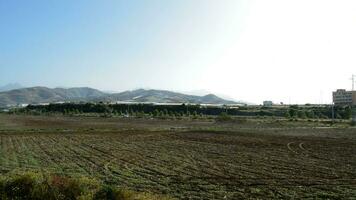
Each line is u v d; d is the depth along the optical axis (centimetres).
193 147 5916
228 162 4303
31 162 4234
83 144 6300
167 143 6531
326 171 3709
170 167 3931
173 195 2705
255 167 3950
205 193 2773
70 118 17788
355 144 6375
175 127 11044
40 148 5688
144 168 3869
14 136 7775
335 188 2944
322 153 5184
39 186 2047
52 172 3553
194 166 4006
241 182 3175
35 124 12656
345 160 4494
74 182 2053
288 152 5284
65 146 5991
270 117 18475
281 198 2631
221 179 3297
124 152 5241
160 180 3238
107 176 3397
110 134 8438
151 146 6041
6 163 4138
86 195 1917
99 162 4272
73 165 4031
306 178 3344
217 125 12238
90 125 12112
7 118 17512
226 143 6538
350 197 2656
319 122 13688
